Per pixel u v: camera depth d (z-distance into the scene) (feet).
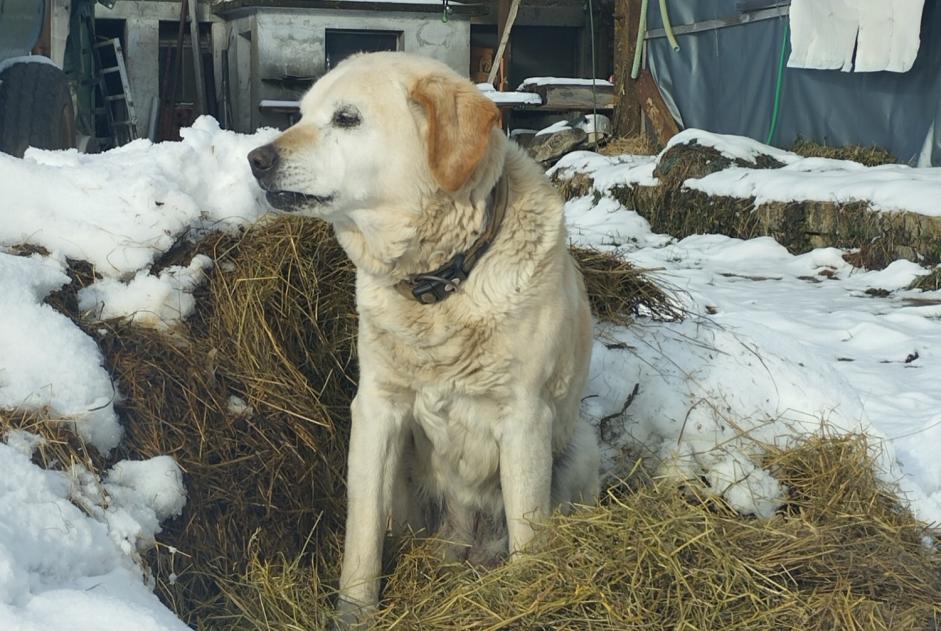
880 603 5.32
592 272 7.07
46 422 5.21
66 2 16.02
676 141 17.12
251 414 5.89
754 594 5.29
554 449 6.08
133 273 5.92
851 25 15.08
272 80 26.40
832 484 6.21
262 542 5.69
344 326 6.38
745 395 6.67
